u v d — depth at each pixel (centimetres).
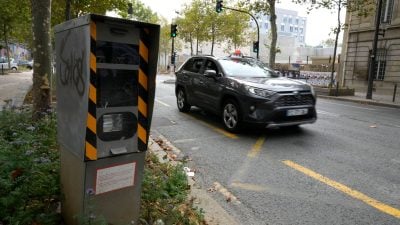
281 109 696
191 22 4256
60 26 287
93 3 1672
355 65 2703
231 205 405
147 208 329
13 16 3012
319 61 3956
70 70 272
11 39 5075
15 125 529
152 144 638
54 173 345
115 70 257
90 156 252
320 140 726
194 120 918
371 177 507
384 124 977
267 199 423
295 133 787
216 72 845
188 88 971
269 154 612
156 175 421
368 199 430
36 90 652
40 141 453
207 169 528
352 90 2148
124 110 264
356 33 2680
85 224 247
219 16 4156
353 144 699
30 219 280
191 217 342
